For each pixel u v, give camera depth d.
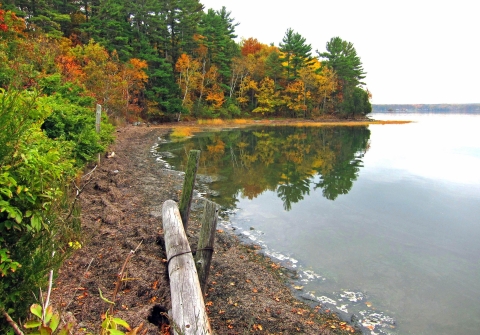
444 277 5.34
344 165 15.27
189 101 42.72
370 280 5.16
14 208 2.04
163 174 11.16
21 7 30.28
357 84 67.50
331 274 5.29
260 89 54.75
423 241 6.77
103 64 26.03
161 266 4.44
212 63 48.81
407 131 35.84
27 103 2.37
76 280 3.91
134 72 32.81
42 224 2.24
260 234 6.80
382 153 19.09
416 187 11.22
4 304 2.06
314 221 7.74
